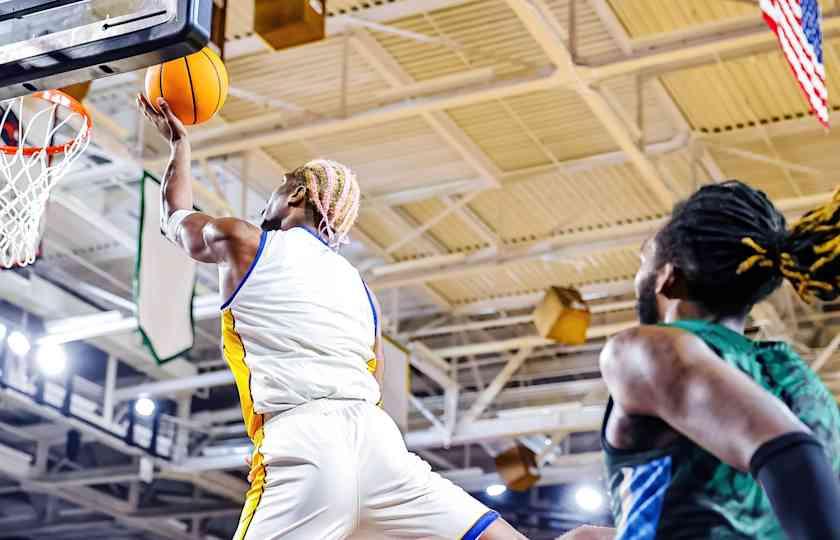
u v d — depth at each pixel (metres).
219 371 16.86
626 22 10.65
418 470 3.69
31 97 6.01
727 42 10.30
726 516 2.21
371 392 3.79
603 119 11.21
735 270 2.42
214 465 16.73
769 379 2.32
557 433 16.64
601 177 13.04
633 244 13.78
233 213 12.55
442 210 13.79
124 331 13.82
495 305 15.79
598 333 15.77
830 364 15.18
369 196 13.56
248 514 3.60
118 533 20.08
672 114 12.05
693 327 2.35
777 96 11.57
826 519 1.94
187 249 3.96
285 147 12.77
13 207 5.86
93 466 18.53
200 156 12.20
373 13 10.72
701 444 2.16
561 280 15.18
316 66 11.45
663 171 12.94
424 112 11.58
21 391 14.70
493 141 12.48
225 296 3.82
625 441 2.30
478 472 18.34
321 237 4.01
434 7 10.56
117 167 12.92
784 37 5.84
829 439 2.32
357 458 3.62
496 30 10.84
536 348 16.81
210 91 4.29
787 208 13.33
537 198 13.51
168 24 3.93
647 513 2.26
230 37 11.01
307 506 3.54
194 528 19.47
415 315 16.23
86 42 4.03
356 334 3.84
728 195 2.47
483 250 14.45
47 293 14.33
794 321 14.91
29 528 19.77
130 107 12.47
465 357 17.16
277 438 3.62
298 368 3.71
